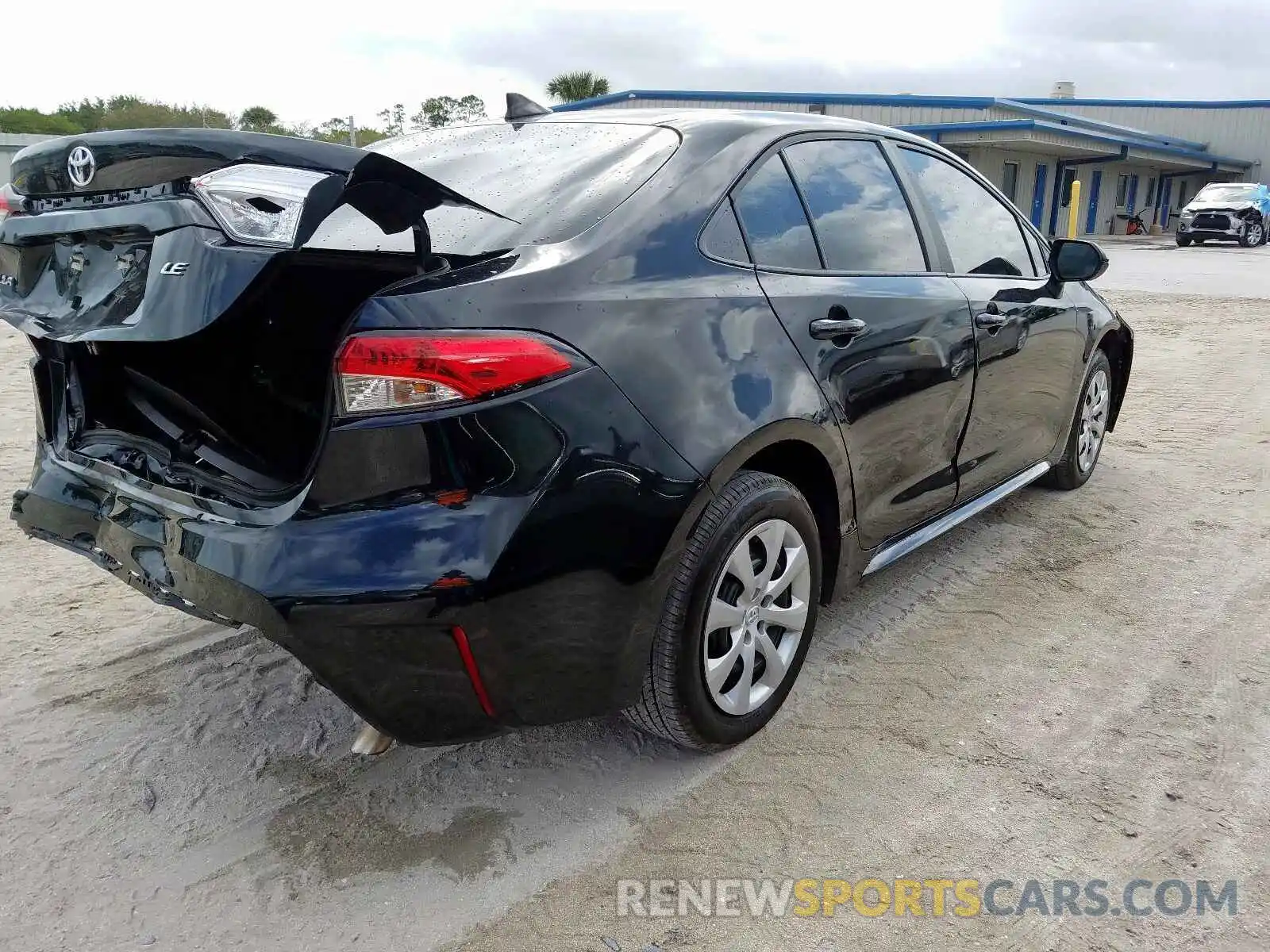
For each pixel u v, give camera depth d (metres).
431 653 2.00
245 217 2.00
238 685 3.03
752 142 2.78
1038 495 4.88
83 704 2.91
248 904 2.16
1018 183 30.64
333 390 1.96
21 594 3.63
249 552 2.01
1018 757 2.68
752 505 2.46
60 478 2.63
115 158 2.24
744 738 2.69
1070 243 3.89
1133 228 36.03
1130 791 2.54
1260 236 27.19
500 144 2.94
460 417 1.95
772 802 2.50
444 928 2.09
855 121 3.29
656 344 2.24
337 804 2.49
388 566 1.94
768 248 2.68
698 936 2.07
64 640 3.29
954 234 3.54
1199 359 8.77
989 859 2.30
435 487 1.98
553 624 2.10
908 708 2.93
